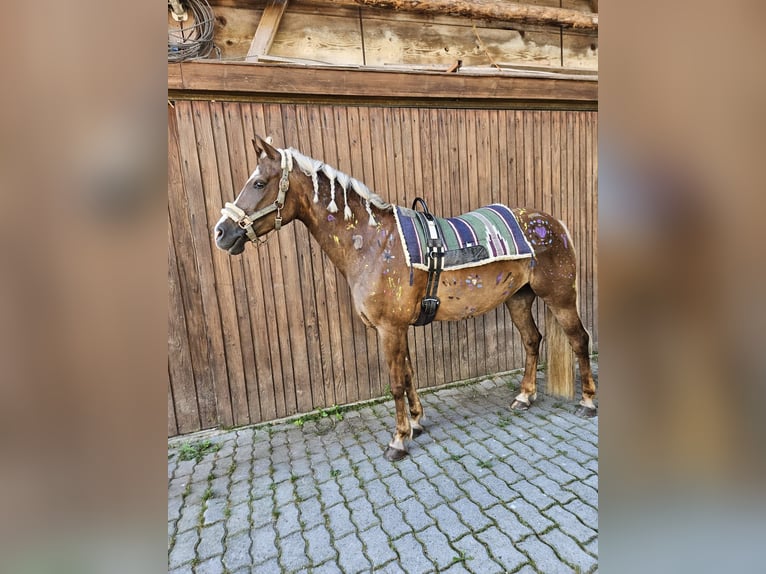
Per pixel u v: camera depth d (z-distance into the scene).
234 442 2.37
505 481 1.84
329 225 1.95
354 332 2.69
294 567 1.46
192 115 2.22
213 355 2.44
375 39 2.59
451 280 2.01
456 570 1.38
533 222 2.23
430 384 2.92
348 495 1.83
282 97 2.31
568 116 3.03
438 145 2.68
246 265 2.43
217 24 2.31
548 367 2.60
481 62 2.86
